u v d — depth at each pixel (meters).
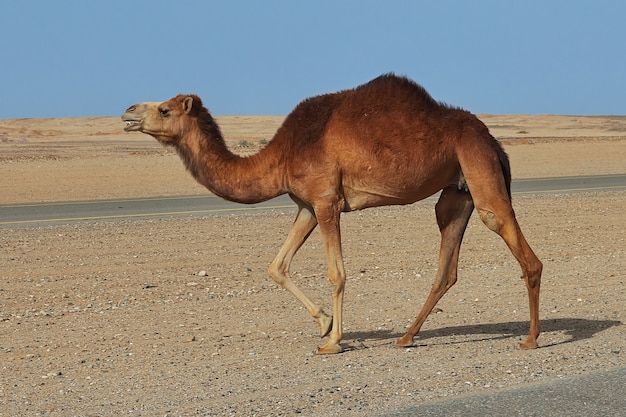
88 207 30.69
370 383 9.23
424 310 11.47
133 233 23.12
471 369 9.78
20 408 8.68
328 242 11.10
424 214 27.12
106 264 18.52
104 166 50.69
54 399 9.02
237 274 17.53
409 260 19.11
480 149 10.86
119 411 8.41
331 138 11.01
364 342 11.86
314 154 11.04
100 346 11.75
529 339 11.07
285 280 11.60
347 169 11.02
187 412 8.25
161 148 72.38
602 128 149.50
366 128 10.95
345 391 8.88
